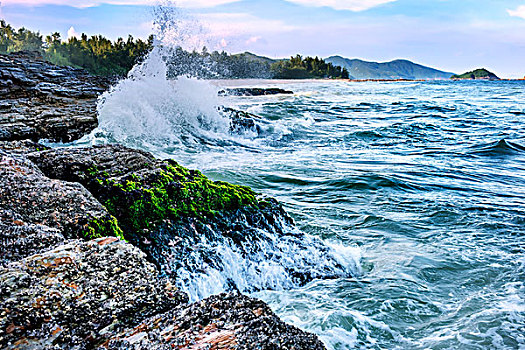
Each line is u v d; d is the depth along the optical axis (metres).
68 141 11.55
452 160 11.28
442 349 3.48
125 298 2.30
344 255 5.08
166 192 4.39
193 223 4.32
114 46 93.50
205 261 4.10
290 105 23.81
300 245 4.88
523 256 5.27
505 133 15.48
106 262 2.52
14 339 1.90
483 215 6.80
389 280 4.64
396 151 12.48
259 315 2.08
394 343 3.57
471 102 30.31
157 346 1.91
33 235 2.97
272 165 10.06
